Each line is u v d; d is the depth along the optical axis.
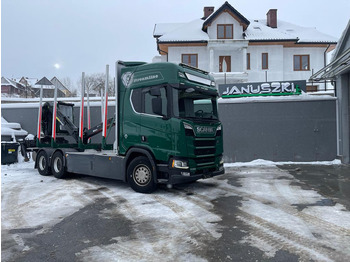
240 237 4.23
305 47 29.67
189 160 6.58
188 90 7.00
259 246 3.89
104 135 8.26
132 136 7.27
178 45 28.23
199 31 29.42
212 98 8.00
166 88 6.73
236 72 26.39
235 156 13.19
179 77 6.75
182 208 5.80
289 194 6.95
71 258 3.61
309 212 5.45
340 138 12.68
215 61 28.67
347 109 12.46
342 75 12.53
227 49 28.28
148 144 6.93
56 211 5.68
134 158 7.40
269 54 28.92
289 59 29.64
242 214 5.37
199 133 6.85
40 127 10.44
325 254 3.62
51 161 9.69
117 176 7.58
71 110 11.68
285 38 28.19
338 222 4.85
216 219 5.08
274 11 33.31
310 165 12.02
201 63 28.36
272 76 28.80
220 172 7.62
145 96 7.11
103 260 3.53
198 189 7.64
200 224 4.82
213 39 27.50
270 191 7.30
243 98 13.42
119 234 4.41
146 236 4.31
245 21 28.30
